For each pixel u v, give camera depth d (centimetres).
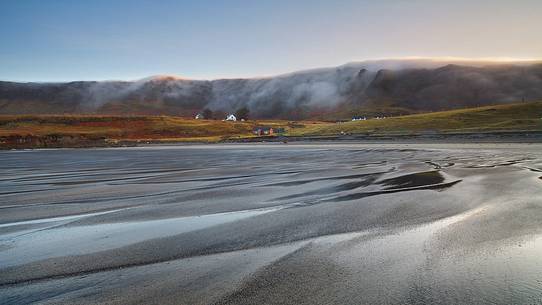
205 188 2044
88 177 2875
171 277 751
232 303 631
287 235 1032
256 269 782
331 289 680
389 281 712
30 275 781
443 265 788
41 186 2367
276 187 1988
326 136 11875
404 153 4903
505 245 912
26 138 14112
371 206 1395
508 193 1619
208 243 979
